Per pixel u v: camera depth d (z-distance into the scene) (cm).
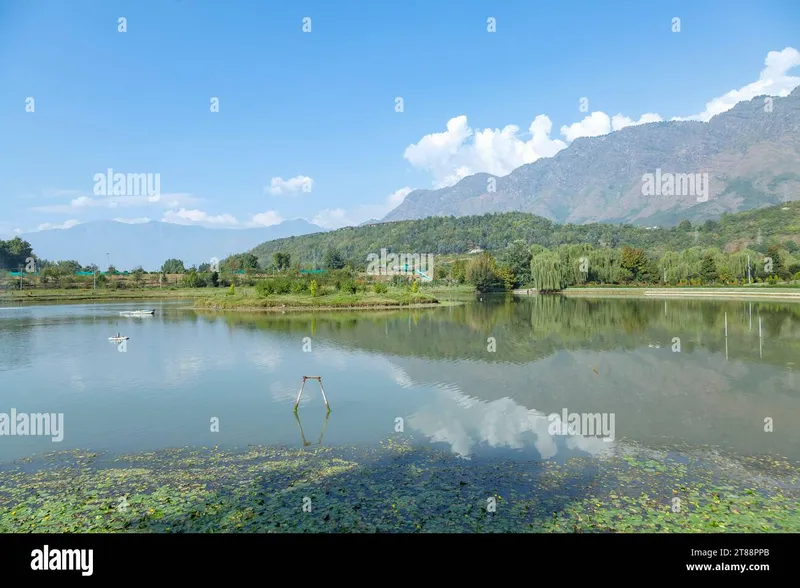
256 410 1808
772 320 4297
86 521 1023
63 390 2144
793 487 1125
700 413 1683
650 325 4097
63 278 11125
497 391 2017
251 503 1086
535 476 1202
